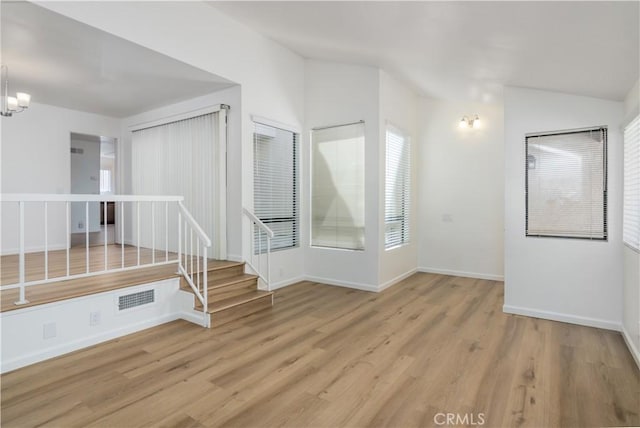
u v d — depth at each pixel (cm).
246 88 448
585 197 349
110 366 262
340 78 507
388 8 281
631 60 250
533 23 239
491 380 243
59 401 216
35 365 262
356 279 496
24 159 528
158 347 296
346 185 510
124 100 512
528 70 326
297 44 474
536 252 372
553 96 363
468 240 568
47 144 547
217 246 464
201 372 253
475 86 444
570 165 356
